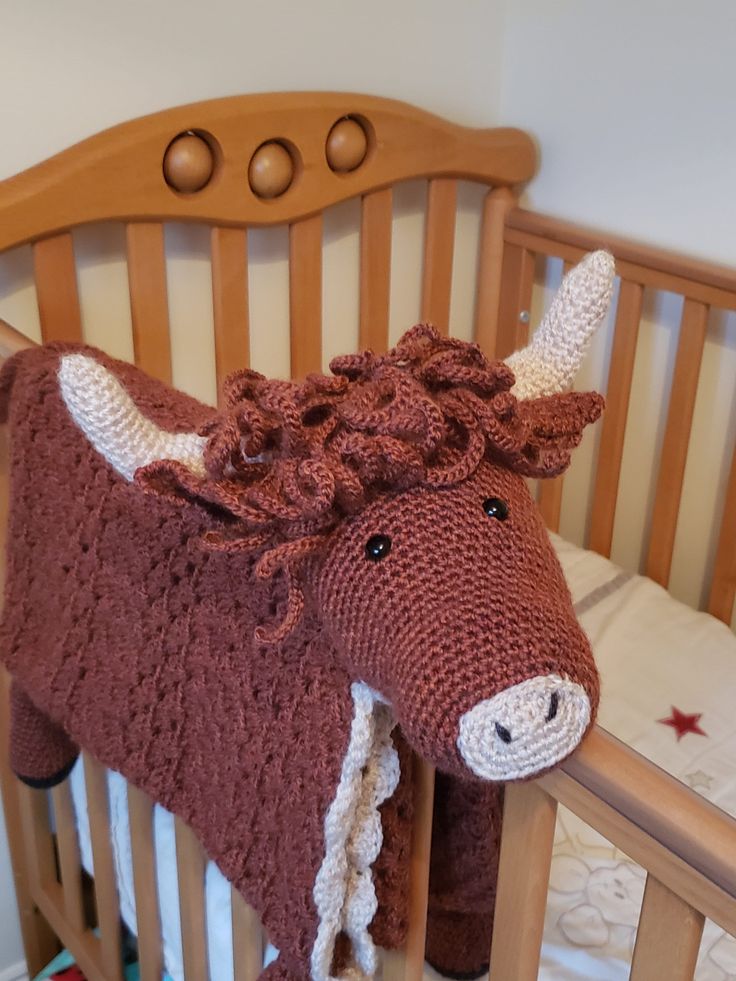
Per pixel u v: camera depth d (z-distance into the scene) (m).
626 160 1.34
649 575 1.44
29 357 0.86
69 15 1.02
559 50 1.37
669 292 1.33
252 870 0.71
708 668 1.21
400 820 0.68
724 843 0.46
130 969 1.20
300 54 1.22
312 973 0.69
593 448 1.52
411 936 0.73
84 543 0.79
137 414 0.59
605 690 1.17
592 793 0.52
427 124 1.28
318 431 0.56
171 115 1.06
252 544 0.56
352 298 1.41
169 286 1.22
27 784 1.02
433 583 0.53
